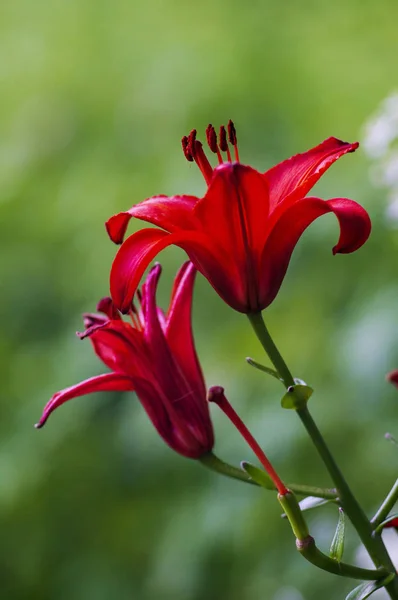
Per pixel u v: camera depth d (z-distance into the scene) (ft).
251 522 5.87
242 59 7.75
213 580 5.97
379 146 5.35
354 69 7.75
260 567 5.85
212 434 3.97
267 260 3.79
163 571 6.11
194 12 8.54
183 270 4.00
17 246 7.82
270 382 6.12
